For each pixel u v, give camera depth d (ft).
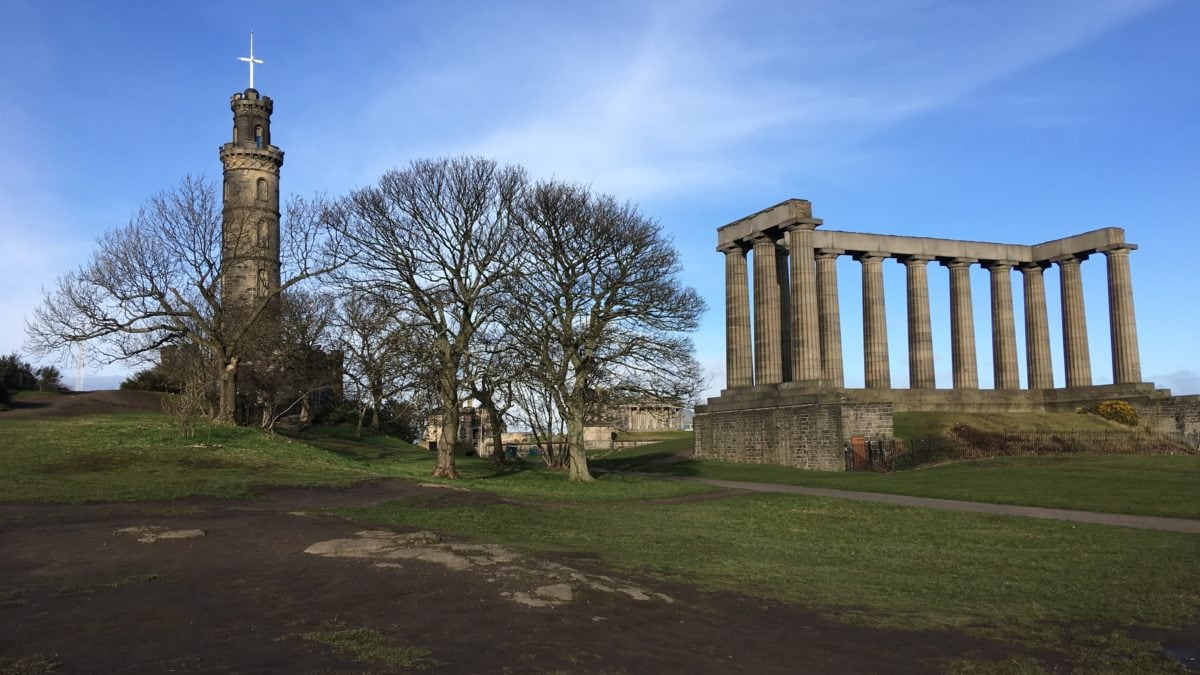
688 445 240.12
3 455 91.91
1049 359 214.90
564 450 164.25
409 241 125.90
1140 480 108.17
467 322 124.16
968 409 198.70
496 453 153.17
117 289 131.64
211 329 136.46
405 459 159.94
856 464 142.72
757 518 87.40
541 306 126.93
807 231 164.86
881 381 190.08
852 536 76.43
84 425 121.39
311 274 135.74
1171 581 54.08
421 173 126.62
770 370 173.06
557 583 39.40
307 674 26.12
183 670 25.99
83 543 47.91
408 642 30.27
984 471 124.57
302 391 181.16
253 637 30.04
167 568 41.47
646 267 125.70
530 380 124.16
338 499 77.56
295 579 39.29
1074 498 95.55
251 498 75.10
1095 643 38.27
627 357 122.62
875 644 36.19
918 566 61.00
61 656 27.04
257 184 263.29
